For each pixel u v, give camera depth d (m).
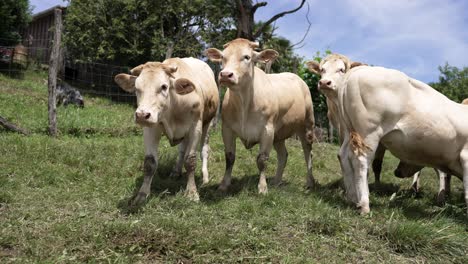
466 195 4.99
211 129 10.78
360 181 4.88
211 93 6.06
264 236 3.90
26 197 4.64
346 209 5.02
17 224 3.84
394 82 4.81
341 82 5.15
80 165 6.21
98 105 15.45
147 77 4.51
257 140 5.88
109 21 19.33
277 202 5.04
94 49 18.95
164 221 3.94
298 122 6.79
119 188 5.29
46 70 22.36
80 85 20.70
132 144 8.05
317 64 6.62
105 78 20.19
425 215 5.25
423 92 4.97
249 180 6.41
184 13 19.22
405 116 4.86
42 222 3.96
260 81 5.77
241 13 11.70
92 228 3.79
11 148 6.48
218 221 4.29
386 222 4.32
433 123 4.85
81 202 4.69
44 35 26.08
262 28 12.09
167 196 5.02
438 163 5.22
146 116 4.30
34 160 6.04
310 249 3.78
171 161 6.99
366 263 3.59
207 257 3.41
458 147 5.05
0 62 20.44
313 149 10.82
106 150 7.22
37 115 10.26
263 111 5.72
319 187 6.90
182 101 5.10
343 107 5.09
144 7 18.75
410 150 5.04
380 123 4.83
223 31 19.48
